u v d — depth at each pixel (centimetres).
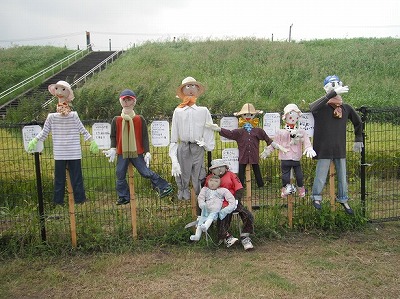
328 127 576
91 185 670
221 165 537
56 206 623
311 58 2591
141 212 616
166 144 559
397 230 602
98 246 538
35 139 518
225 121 571
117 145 538
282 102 1791
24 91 2208
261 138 569
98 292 432
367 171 838
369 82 2231
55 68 2631
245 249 533
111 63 2678
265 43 2820
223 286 437
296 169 577
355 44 2959
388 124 856
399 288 431
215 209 526
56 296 426
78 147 528
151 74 2281
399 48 2777
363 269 475
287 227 589
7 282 457
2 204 616
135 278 460
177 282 449
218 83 2117
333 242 558
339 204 625
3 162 638
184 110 545
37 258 511
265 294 420
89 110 1608
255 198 705
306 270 475
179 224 571
